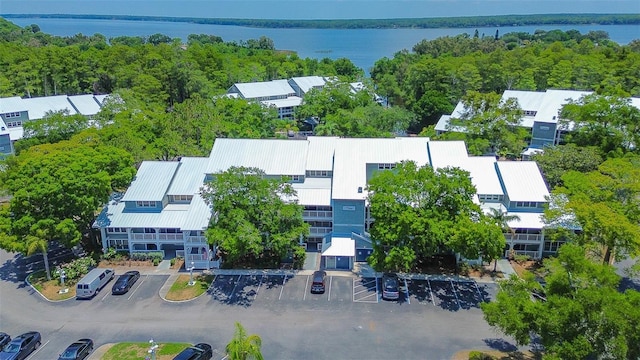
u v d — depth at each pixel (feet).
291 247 188.24
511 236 197.77
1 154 274.77
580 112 272.31
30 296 176.04
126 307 168.25
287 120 418.72
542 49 567.59
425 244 174.29
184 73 448.65
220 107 331.57
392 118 350.02
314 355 142.20
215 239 176.65
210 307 167.94
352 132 315.78
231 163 223.51
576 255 123.44
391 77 495.82
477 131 285.64
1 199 264.72
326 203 204.13
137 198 204.85
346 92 383.24
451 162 219.41
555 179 231.09
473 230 163.63
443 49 629.92
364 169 213.46
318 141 236.63
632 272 167.02
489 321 125.90
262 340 149.18
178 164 224.74
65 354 137.90
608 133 266.77
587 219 167.73
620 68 420.77
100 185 191.52
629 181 188.65
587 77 413.39
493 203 207.62
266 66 549.13
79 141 247.29
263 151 230.48
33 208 182.70
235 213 179.11
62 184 181.78
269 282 184.03
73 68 465.47
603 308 109.50
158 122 291.58
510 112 289.74
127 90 383.65
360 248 198.29
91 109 368.68
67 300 173.27
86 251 206.90
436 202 179.42
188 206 208.33
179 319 161.07
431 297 173.06
